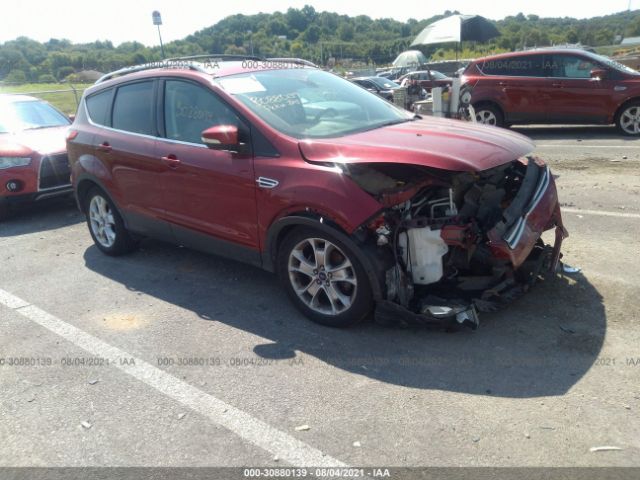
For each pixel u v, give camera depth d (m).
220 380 3.50
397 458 2.74
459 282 3.90
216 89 4.43
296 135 4.04
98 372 3.69
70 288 5.15
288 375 3.50
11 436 3.11
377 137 3.99
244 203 4.19
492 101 12.22
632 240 5.30
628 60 22.03
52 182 7.62
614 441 2.76
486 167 3.49
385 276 3.63
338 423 3.02
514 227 3.68
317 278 3.96
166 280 5.18
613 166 8.43
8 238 6.92
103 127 5.53
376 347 3.73
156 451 2.91
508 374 3.34
